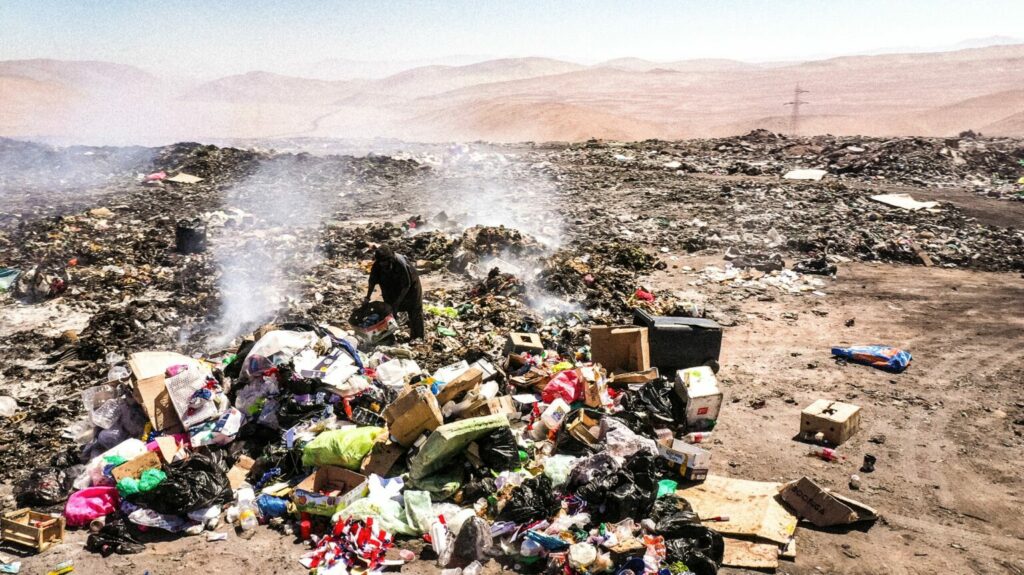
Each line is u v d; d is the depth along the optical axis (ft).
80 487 22.74
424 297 43.75
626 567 18.48
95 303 44.09
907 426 28.35
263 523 21.72
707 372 28.73
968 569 19.60
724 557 19.92
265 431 25.88
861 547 20.63
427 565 19.57
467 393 26.89
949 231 63.57
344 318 39.81
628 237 60.44
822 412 27.43
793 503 22.25
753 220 65.72
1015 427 28.25
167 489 21.12
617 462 22.31
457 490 22.24
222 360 32.65
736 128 442.09
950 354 36.40
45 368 34.32
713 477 23.88
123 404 25.53
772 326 40.57
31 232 59.98
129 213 69.41
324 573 18.93
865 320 41.91
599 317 39.34
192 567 19.44
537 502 20.81
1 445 26.35
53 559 19.74
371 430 24.03
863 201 74.43
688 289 47.44
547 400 28.07
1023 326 40.81
